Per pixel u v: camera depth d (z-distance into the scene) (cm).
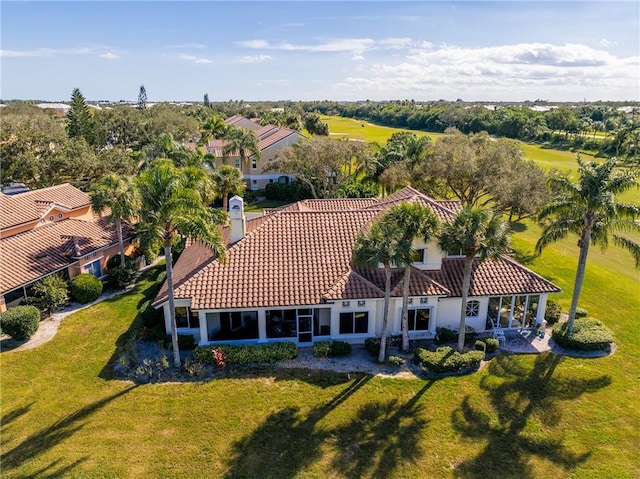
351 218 3069
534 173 3831
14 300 2947
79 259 3350
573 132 12900
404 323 2559
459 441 1967
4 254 3097
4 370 2427
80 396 2233
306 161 5319
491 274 2828
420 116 15525
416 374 2425
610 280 3691
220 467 1820
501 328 2859
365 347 2655
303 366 2484
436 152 4588
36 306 3019
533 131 12419
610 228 2561
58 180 5622
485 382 2364
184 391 2275
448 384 2344
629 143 7788
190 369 2383
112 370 2444
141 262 4000
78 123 8662
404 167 4838
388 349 2639
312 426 2042
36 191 4366
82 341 2728
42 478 1748
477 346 2598
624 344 2741
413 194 3294
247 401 2205
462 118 13838
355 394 2258
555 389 2312
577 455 1903
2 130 5603
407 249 2256
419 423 2069
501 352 2641
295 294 2572
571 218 2616
